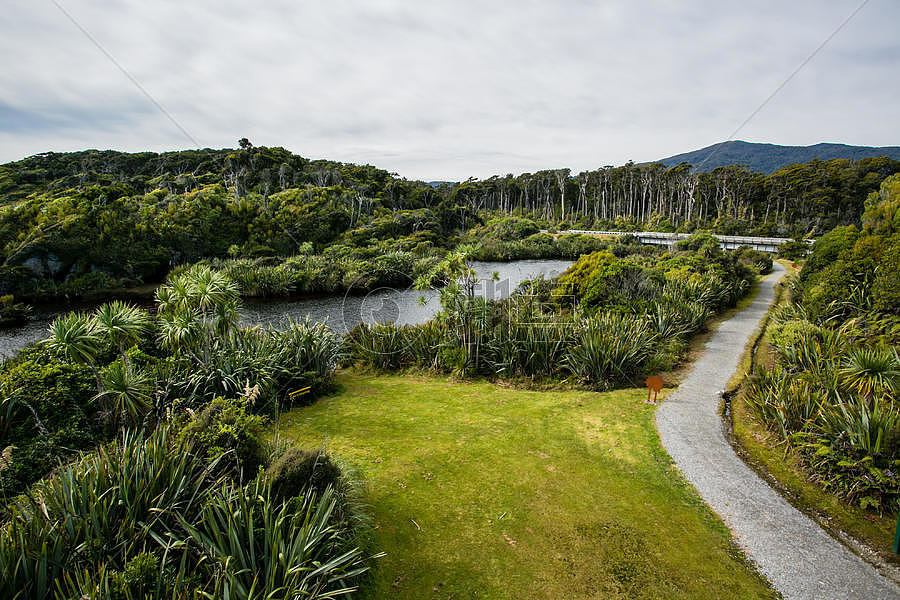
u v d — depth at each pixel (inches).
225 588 135.8
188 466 205.5
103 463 195.2
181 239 1686.8
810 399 314.7
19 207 1443.2
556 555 216.2
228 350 429.1
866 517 241.4
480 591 193.3
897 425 252.1
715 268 899.4
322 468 213.5
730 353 554.6
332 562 164.4
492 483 280.7
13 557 141.6
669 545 223.3
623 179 3799.2
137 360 391.9
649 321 566.6
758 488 273.4
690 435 343.9
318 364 470.6
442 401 438.6
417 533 231.1
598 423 370.9
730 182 3127.5
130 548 152.6
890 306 495.5
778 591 193.3
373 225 2438.5
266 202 2298.2
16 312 1000.2
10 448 247.8
